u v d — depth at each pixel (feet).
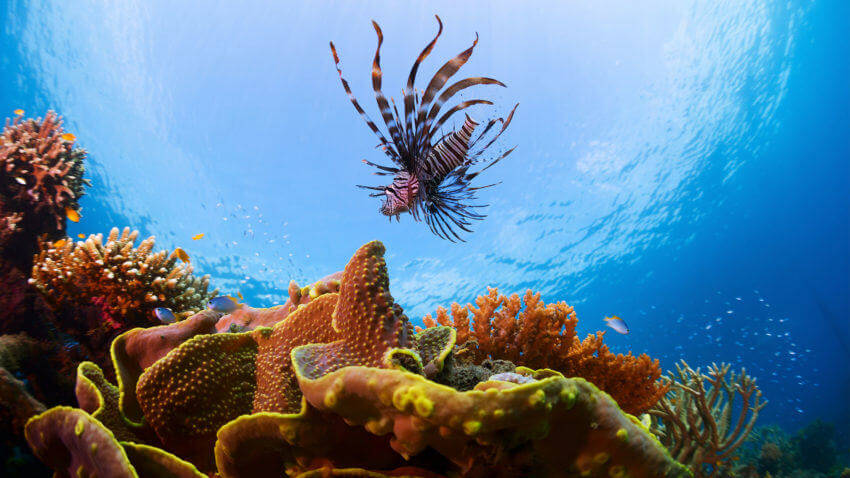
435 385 3.65
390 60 131.23
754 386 13.87
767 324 148.87
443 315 11.29
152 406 5.49
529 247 121.39
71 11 96.17
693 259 145.79
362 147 126.41
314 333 5.80
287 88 123.24
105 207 105.50
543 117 122.93
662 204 131.64
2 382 9.01
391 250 118.01
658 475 4.11
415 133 7.23
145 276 14.11
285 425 4.39
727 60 124.77
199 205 115.55
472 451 3.98
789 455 40.01
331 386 4.01
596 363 9.77
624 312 144.15
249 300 103.81
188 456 5.64
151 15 105.19
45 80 102.32
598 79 124.98
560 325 9.93
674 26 121.29
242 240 115.96
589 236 125.90
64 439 4.89
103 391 6.34
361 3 123.34
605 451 3.98
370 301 5.23
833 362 146.20
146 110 109.70
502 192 116.78
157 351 6.60
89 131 104.53
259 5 115.55
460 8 127.24
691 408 13.51
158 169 110.73
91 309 13.87
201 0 108.58
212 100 117.08
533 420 3.68
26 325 14.88
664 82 125.18
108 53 103.60
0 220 17.47
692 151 130.82
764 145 141.18
